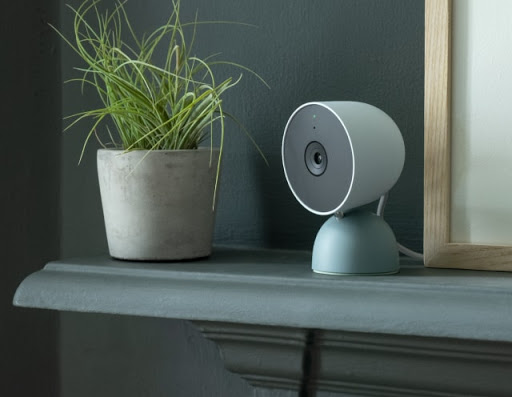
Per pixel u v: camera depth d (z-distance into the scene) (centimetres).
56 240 117
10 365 114
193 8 108
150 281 89
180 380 112
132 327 115
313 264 87
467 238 88
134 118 93
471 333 74
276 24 103
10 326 114
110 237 96
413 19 96
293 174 88
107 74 92
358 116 83
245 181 106
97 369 117
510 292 75
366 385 90
